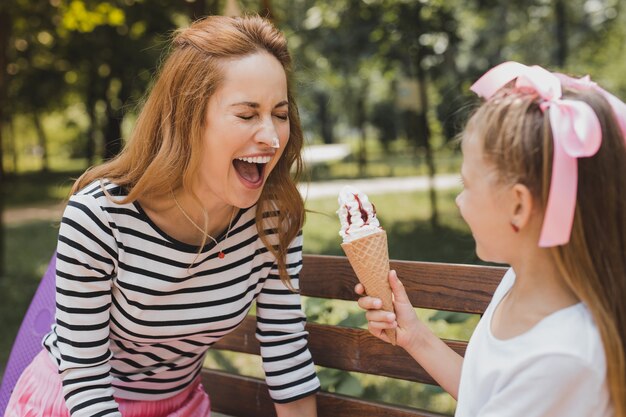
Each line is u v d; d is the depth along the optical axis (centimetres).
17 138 3195
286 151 173
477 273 177
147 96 174
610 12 1315
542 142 113
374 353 190
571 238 113
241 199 157
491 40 1327
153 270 160
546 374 111
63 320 160
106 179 162
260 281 180
